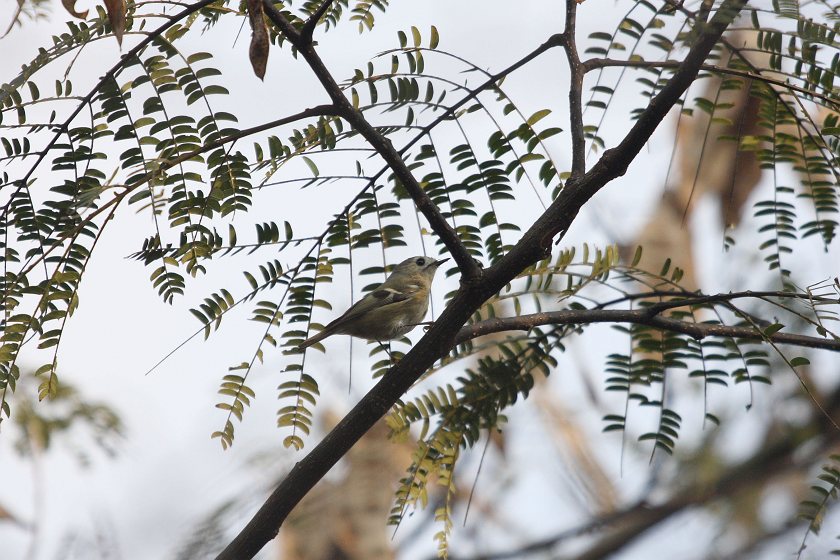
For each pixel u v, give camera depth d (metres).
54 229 6.50
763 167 8.67
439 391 8.40
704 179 10.03
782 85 7.54
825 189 8.50
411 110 7.37
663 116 6.75
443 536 8.18
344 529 11.44
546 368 8.72
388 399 7.18
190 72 6.41
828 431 13.68
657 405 8.50
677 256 10.80
